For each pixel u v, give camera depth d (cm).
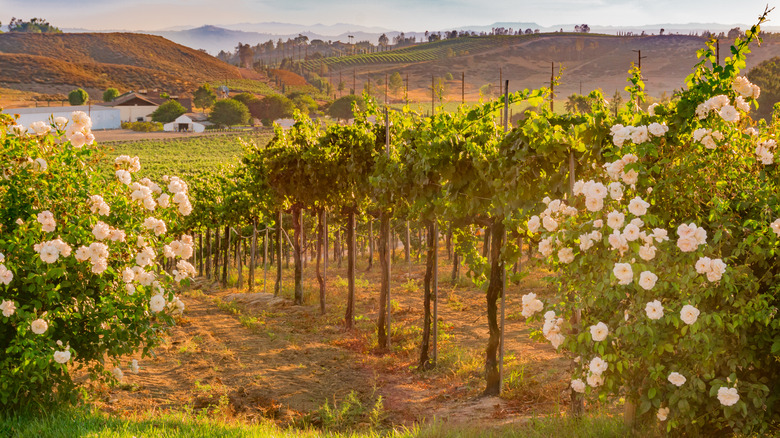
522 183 873
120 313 783
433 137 1216
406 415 970
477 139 1120
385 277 1520
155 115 19250
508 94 1090
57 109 18488
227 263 3619
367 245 5175
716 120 619
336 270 3938
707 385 581
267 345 1555
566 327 632
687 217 616
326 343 1602
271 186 2081
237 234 3519
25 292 762
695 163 605
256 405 1024
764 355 583
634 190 625
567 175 820
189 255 861
